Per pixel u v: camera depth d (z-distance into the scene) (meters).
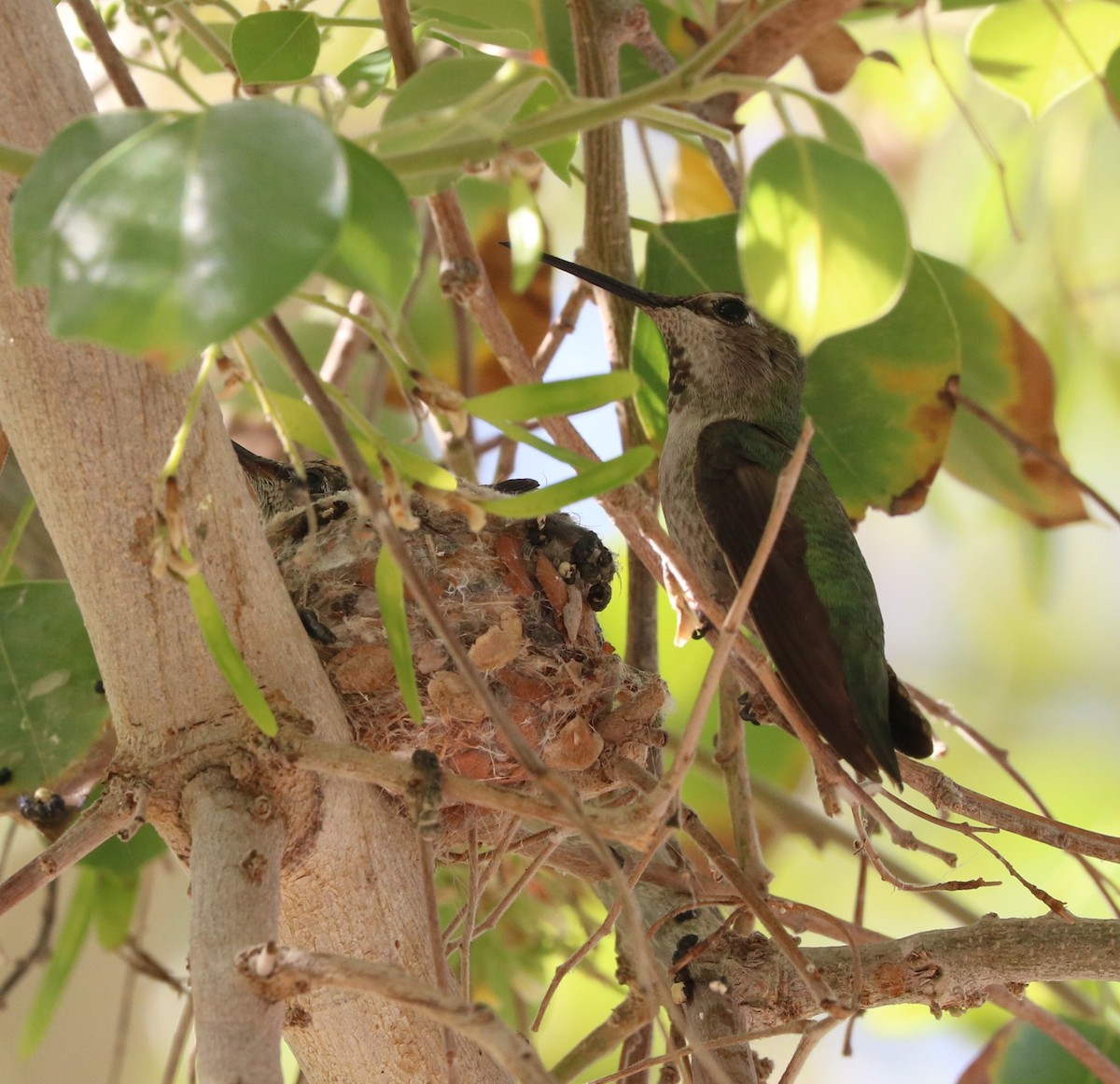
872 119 10.90
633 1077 5.73
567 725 5.46
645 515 4.66
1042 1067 6.93
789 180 3.03
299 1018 4.43
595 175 6.39
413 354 4.25
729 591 7.34
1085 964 5.22
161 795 4.11
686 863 5.88
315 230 2.45
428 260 8.47
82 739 5.82
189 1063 6.29
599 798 6.02
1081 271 10.62
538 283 8.65
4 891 3.96
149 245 2.45
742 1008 5.45
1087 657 11.97
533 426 7.30
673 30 7.13
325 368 7.74
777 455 7.51
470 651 5.49
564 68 6.46
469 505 3.62
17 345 3.98
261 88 5.32
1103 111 10.25
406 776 3.73
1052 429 7.71
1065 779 11.48
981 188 10.62
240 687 3.72
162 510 3.31
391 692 5.32
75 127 2.87
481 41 6.33
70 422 4.03
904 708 6.84
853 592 7.10
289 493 7.26
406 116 4.48
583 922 7.85
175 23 7.14
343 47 8.83
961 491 11.91
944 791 5.00
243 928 3.66
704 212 9.27
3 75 3.91
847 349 6.53
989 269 10.68
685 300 7.93
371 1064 4.45
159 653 4.14
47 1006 7.32
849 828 8.56
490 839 5.75
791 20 6.86
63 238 2.49
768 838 9.34
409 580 3.13
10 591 5.97
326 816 4.21
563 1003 9.96
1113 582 11.98
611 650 6.12
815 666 6.49
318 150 2.53
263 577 4.29
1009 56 6.73
